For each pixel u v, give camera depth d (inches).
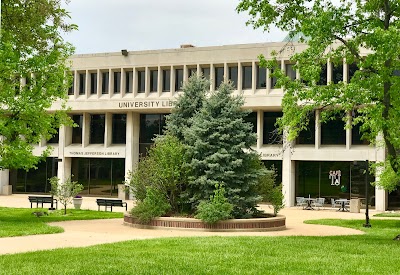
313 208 1539.1
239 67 1648.6
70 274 432.8
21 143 940.0
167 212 921.5
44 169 1979.6
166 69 1766.7
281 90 1601.9
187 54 1716.3
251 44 1637.6
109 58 1819.6
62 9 1042.7
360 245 637.3
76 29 1063.6
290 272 453.1
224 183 885.2
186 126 1034.7
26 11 971.3
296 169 1657.2
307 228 949.2
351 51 735.1
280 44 1600.6
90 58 1841.8
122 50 1790.1
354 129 1579.7
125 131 1871.3
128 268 460.4
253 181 912.3
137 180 932.6
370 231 906.7
